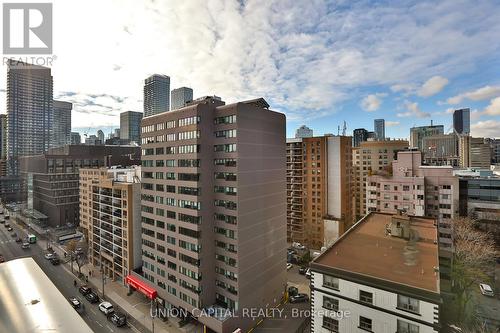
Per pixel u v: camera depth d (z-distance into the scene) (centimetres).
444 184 8100
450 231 7694
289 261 9438
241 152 5678
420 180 8231
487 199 8225
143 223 7038
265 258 6353
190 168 5750
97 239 8994
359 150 14150
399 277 3081
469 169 13250
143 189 7019
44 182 13988
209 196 5900
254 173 6047
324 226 10500
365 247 4000
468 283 5672
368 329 3095
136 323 5922
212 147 5994
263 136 6347
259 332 5684
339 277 3294
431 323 2706
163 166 6412
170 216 6231
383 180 8831
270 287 6494
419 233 4544
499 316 5238
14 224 14750
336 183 10475
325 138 10612
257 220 6119
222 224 5844
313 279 3519
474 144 18775
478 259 6053
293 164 11212
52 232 12506
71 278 8262
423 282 2948
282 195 7019
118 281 7994
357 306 3172
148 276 6894
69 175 13738
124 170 10175
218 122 5944
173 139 6153
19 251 10575
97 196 8850
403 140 13775
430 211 8262
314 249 10569
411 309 2841
